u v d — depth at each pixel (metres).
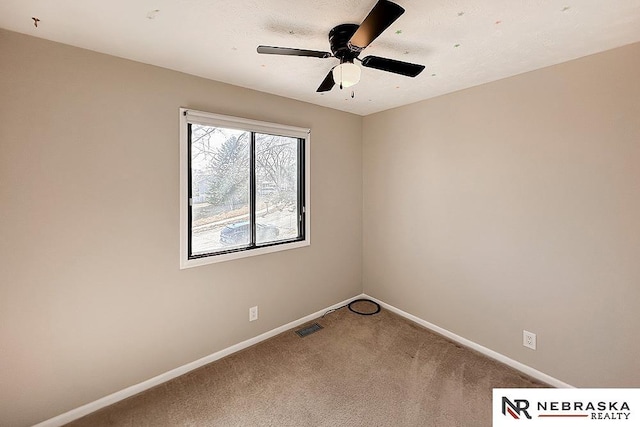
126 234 1.91
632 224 1.70
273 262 2.70
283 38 1.65
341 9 1.37
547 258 2.04
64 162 1.69
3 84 1.52
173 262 2.12
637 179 1.67
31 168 1.60
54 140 1.66
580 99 1.86
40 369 1.66
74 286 1.75
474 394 1.95
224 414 1.80
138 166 1.94
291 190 2.87
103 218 1.83
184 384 2.07
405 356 2.40
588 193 1.85
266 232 2.71
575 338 1.93
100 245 1.83
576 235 1.91
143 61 1.92
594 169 1.82
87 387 1.81
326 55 1.55
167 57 1.86
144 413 1.81
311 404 1.88
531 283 2.12
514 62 1.94
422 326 2.90
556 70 1.95
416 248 2.93
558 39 1.64
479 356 2.39
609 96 1.75
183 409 1.84
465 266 2.53
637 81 1.66
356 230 3.44
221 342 2.39
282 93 2.58
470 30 1.55
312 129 2.92
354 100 2.80
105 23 1.47
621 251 1.74
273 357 2.39
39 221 1.63
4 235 1.55
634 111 1.67
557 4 1.33
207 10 1.37
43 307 1.66
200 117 2.16
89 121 1.76
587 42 1.67
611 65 1.74
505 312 2.28
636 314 1.70
